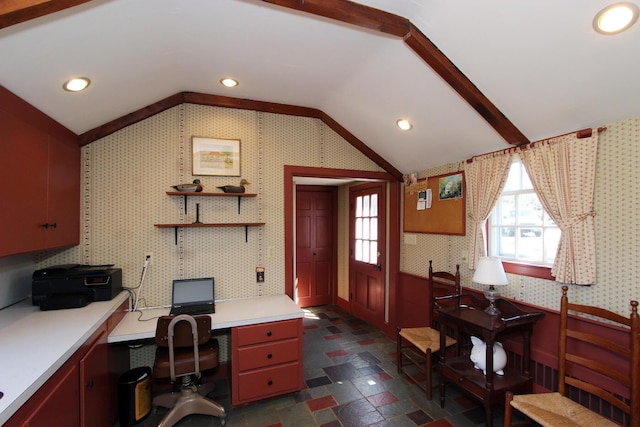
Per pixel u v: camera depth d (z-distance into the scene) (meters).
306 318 4.49
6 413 0.97
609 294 1.83
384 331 3.93
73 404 1.51
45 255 2.41
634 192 1.72
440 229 3.11
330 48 1.97
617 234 1.79
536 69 1.69
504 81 1.85
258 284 3.00
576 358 1.82
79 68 1.66
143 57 1.84
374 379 2.81
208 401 2.21
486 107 2.04
